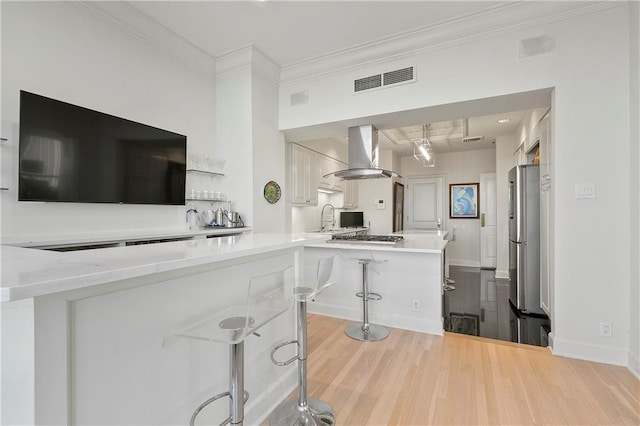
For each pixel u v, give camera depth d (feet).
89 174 7.55
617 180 7.38
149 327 3.68
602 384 6.48
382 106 10.38
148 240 8.41
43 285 2.06
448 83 9.34
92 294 3.04
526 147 14.42
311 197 16.12
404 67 10.01
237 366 3.89
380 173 11.21
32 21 6.84
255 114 11.14
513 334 9.78
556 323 7.93
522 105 9.48
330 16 8.82
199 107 11.03
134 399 3.50
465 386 6.41
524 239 11.92
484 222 22.50
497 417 5.44
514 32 8.50
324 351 8.11
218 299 4.68
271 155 11.96
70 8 7.50
